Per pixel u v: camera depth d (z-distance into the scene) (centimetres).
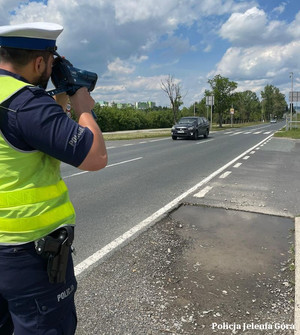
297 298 286
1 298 158
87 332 245
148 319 260
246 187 720
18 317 148
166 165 1059
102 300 285
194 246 402
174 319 261
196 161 1155
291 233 444
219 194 655
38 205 141
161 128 5528
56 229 147
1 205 138
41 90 139
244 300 287
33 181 140
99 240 420
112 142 2047
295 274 325
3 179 137
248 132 3512
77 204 593
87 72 162
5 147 135
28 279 142
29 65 143
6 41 137
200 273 334
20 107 131
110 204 591
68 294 154
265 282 317
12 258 140
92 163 142
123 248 395
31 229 140
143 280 320
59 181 154
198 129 2344
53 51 147
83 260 362
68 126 137
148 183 774
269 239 424
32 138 133
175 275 330
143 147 1694
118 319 260
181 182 782
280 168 995
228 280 321
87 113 152
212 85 5391
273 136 2630
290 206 569
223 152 1452
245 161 1152
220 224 482
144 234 441
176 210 555
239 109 9544
